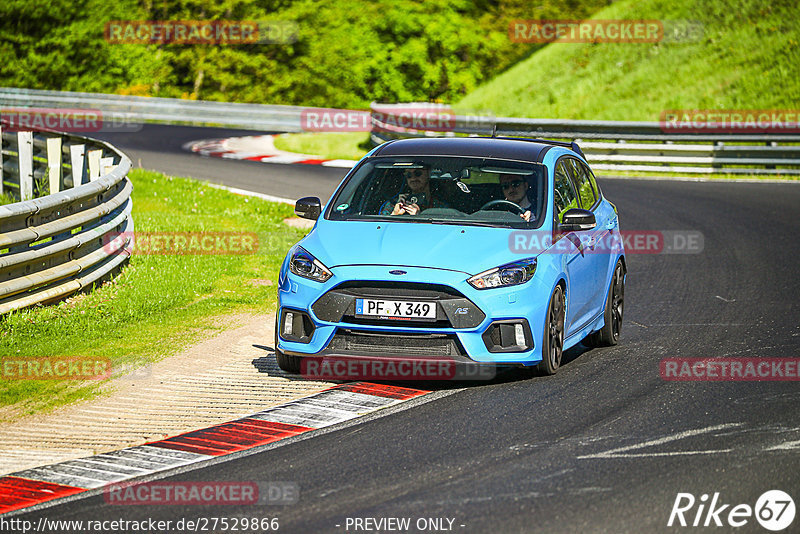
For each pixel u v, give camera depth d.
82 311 35.34
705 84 115.62
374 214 29.58
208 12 194.00
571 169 32.66
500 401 25.89
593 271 31.25
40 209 34.97
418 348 26.47
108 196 42.66
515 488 19.70
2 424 24.67
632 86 119.81
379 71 191.12
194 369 29.59
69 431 24.08
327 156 103.62
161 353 31.33
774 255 51.72
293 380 28.41
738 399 26.11
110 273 41.03
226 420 24.69
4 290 33.19
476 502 18.97
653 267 49.03
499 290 26.55
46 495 19.95
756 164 91.50
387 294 26.48
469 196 29.67
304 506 18.92
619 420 24.22
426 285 26.38
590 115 118.50
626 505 18.80
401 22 189.12
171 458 22.00
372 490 19.70
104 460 21.98
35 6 183.75
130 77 187.88
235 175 83.62
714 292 42.50
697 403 25.73
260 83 192.50
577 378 28.25
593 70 126.19
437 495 19.38
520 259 27.30
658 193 78.56
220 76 191.88
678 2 130.62
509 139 33.41
